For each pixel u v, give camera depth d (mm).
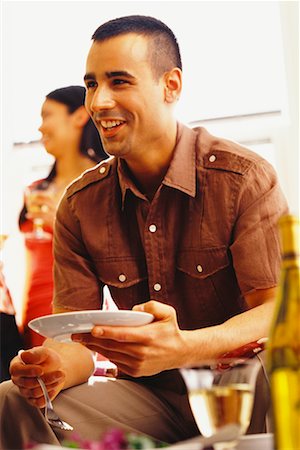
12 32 3436
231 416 1029
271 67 3143
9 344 3018
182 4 3217
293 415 933
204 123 3189
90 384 1902
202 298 1973
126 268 2023
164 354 1560
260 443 1126
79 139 3154
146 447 1001
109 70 1883
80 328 1475
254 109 3154
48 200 3145
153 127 1918
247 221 1902
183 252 1963
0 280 3049
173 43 1972
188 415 1917
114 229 2033
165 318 1553
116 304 2078
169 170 1952
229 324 1714
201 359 1624
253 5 3156
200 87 3195
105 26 1933
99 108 1877
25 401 1745
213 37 3189
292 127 3064
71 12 3389
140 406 1905
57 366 1715
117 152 1903
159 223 1975
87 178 2096
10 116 3457
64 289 2064
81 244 2084
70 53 3393
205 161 1981
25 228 3168
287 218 958
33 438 1731
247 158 1961
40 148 3406
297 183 3047
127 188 1987
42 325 1479
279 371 948
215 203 1938
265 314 1771
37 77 3418
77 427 1798
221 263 1940
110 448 962
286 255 962
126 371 1602
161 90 1938
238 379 1038
